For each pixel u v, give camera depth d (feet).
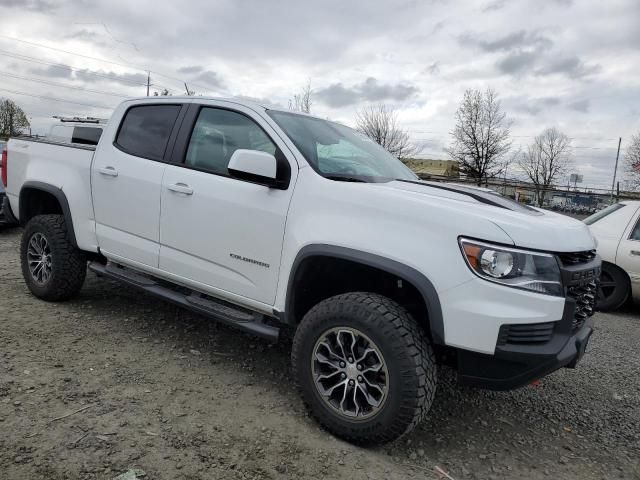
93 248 14.34
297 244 10.13
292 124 11.71
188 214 11.94
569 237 9.35
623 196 125.08
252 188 10.97
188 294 12.80
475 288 8.50
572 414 12.15
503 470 9.51
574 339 9.30
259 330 10.96
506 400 12.55
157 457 8.52
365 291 10.73
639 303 22.70
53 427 9.00
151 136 13.33
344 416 9.47
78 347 12.64
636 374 15.08
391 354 8.83
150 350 13.01
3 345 12.19
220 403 10.66
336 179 10.37
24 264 15.99
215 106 12.43
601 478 9.59
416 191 10.19
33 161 15.84
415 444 10.03
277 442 9.40
